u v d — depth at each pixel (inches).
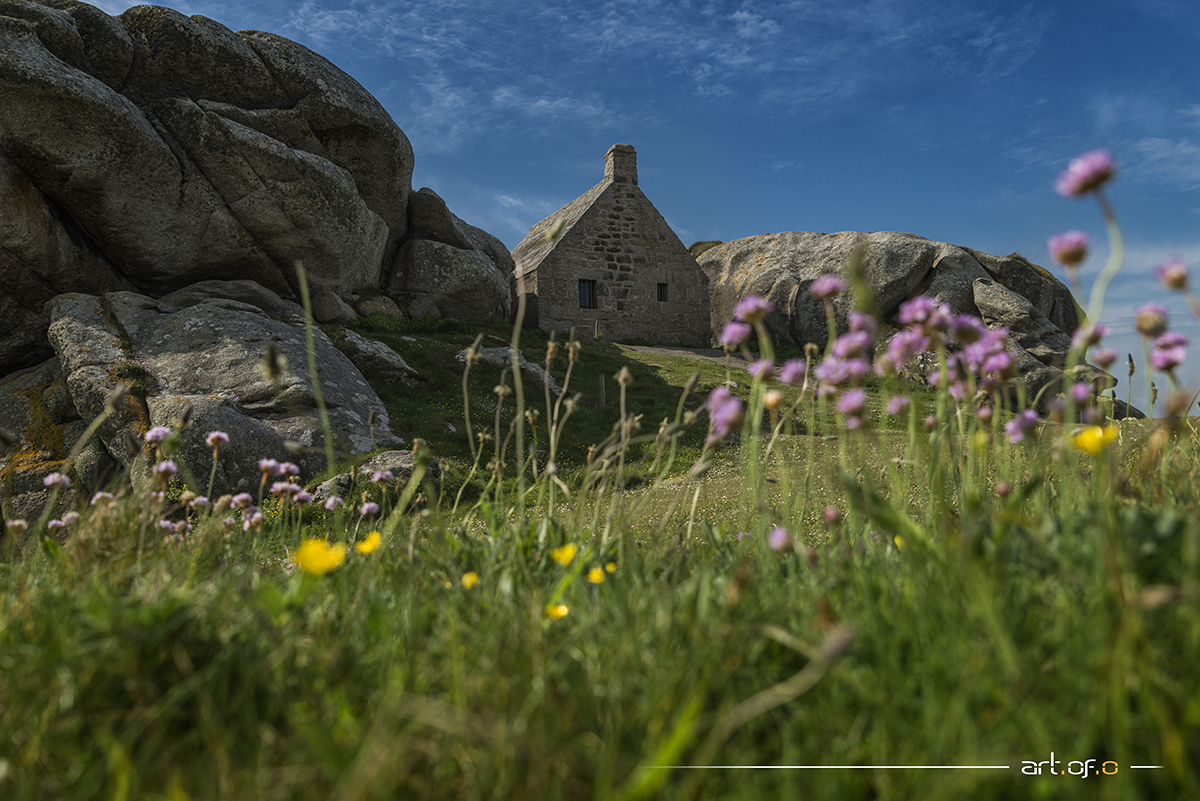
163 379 534.0
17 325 630.5
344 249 820.6
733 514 155.6
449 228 1026.1
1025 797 42.6
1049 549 66.9
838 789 43.4
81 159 627.2
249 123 775.1
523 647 62.7
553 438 122.6
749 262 1327.5
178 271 725.9
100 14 698.8
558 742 48.2
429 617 77.9
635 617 68.3
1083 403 67.2
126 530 112.1
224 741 50.6
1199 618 46.1
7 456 508.4
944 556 62.4
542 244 1247.5
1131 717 45.4
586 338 1146.7
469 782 46.0
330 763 43.9
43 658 59.8
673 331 1235.2
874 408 307.6
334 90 833.5
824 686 53.4
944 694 48.4
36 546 134.0
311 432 503.8
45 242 626.8
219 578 88.1
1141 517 64.1
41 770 51.1
